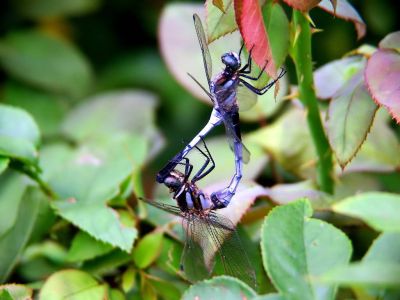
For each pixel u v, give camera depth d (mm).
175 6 449
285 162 412
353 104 336
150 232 373
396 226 253
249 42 299
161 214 379
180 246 365
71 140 504
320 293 277
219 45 371
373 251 285
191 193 354
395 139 400
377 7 573
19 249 368
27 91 581
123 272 368
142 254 365
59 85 589
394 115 305
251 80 335
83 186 392
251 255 354
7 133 394
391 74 312
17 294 338
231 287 291
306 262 283
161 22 444
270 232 287
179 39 440
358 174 399
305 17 329
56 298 341
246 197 355
